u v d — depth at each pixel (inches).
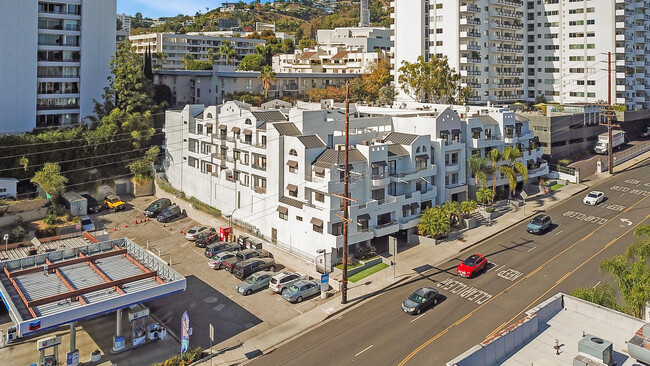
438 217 2121.1
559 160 3358.8
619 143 3826.3
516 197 2748.5
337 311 1622.8
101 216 2731.3
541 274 1825.8
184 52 7022.6
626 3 4446.4
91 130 3326.8
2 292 1344.7
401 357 1330.0
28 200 2652.6
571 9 4468.5
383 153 2112.5
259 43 7790.4
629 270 1201.4
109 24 3794.3
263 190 2255.2
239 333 1512.1
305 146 2060.8
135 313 1427.2
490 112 2839.6
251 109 2556.6
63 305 1298.0
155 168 3225.9
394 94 4443.9
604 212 2482.8
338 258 1935.3
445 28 4308.6
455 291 1720.0
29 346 1448.1
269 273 1870.1
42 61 3479.3
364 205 2011.6
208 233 2337.6
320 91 4660.4
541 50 4677.7
